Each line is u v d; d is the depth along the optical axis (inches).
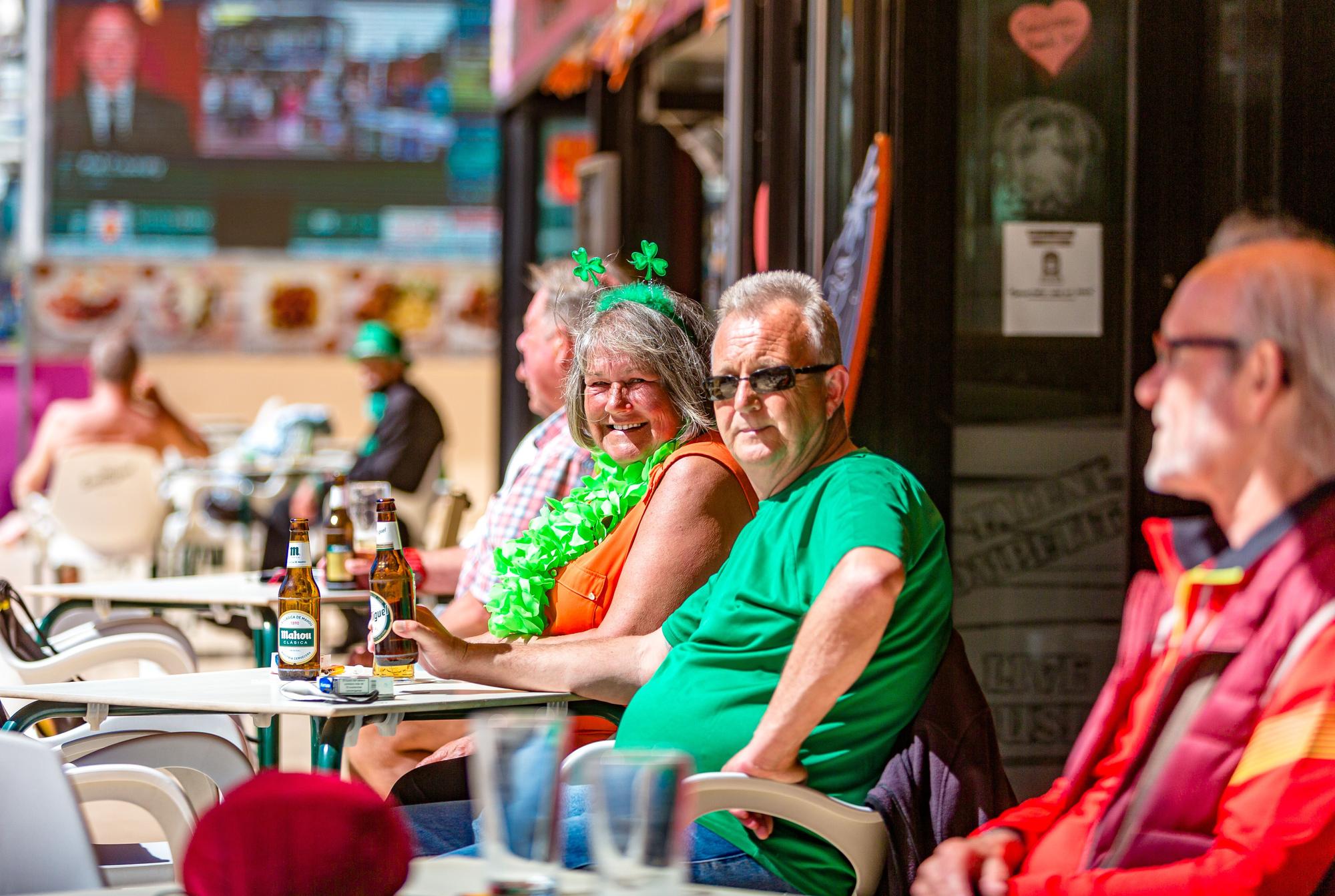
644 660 175.6
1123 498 244.1
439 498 534.0
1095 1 239.8
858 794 152.9
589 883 98.4
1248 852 102.0
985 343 243.4
